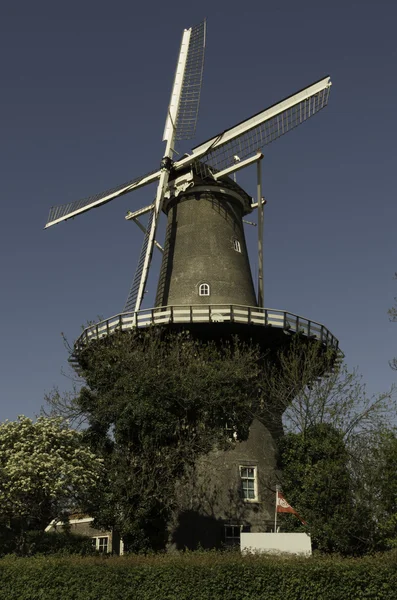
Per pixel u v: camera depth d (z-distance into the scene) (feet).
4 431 73.67
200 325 81.61
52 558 52.95
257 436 84.33
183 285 92.48
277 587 41.86
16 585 51.78
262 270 94.22
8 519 71.31
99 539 102.58
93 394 76.02
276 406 81.97
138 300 90.48
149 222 100.17
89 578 47.14
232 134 96.99
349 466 70.23
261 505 80.43
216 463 80.64
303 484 69.77
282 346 85.15
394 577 41.70
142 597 44.04
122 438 70.69
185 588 42.75
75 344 86.99
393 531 66.03
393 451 65.77
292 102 93.97
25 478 66.49
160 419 69.21
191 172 98.02
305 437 72.64
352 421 73.00
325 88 91.61
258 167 94.63
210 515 77.51
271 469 83.10
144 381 71.10
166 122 104.37
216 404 71.20
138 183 102.78
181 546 75.51
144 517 68.69
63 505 71.67
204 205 97.25
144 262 94.12
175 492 73.77
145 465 69.05
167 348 79.10
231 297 91.76
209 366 73.41
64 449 71.97
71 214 110.52
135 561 46.98
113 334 81.61
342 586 41.57
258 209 95.25
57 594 48.34
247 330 82.53
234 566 42.75
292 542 52.54
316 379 80.33
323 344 85.92
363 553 66.39
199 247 94.48
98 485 69.67
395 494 65.46
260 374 82.48
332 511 67.46
